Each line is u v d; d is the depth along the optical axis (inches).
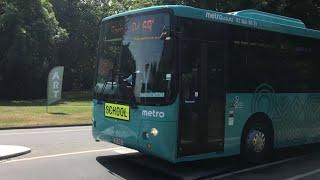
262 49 466.9
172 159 385.4
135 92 408.5
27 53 1772.9
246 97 449.1
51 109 1131.9
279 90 486.3
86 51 2362.2
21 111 1040.2
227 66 430.6
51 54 1900.8
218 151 422.0
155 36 398.6
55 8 2282.2
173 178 396.5
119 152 502.9
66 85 2340.1
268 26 473.7
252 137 458.3
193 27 401.4
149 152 397.1
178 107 387.2
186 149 394.6
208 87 413.1
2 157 456.1
